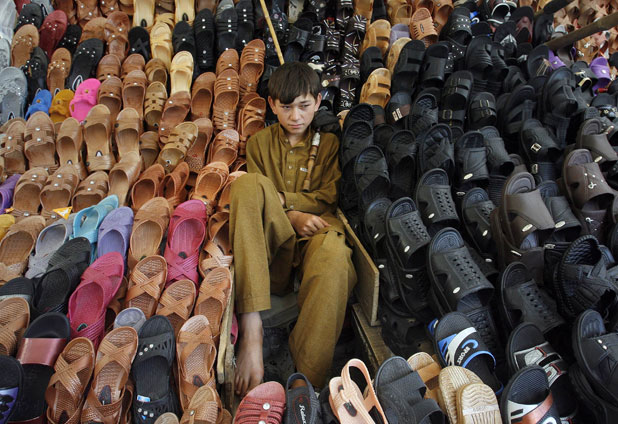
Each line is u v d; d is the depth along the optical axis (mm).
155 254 1803
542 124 2334
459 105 2463
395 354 1682
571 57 3240
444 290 1482
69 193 2096
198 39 2883
